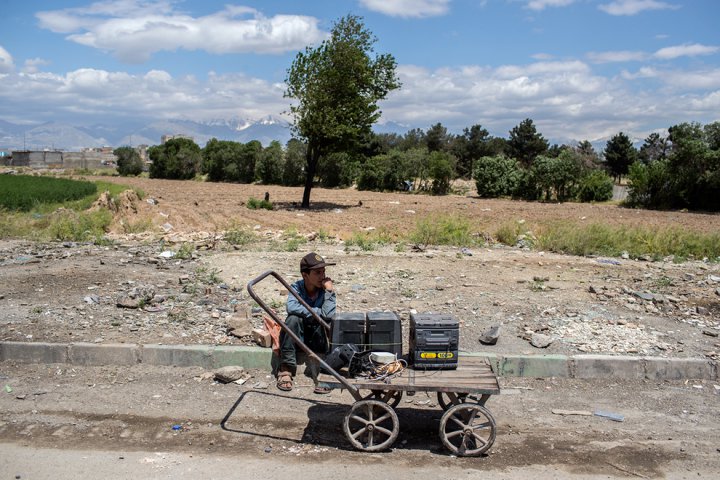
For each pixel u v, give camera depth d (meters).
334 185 62.75
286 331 5.24
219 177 79.06
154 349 6.81
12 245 13.86
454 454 4.96
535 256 13.41
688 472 4.71
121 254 12.43
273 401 5.96
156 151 87.94
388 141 87.75
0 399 5.84
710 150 37.75
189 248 13.05
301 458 4.84
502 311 8.48
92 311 8.11
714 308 9.08
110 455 4.80
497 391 4.68
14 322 7.59
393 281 10.11
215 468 4.62
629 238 15.63
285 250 13.36
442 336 5.02
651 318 8.38
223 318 7.96
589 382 6.62
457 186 61.66
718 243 15.38
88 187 36.38
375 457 4.90
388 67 33.69
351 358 5.01
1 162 132.50
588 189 45.66
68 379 6.40
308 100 32.69
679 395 6.28
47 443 4.99
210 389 6.21
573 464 4.82
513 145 84.94
